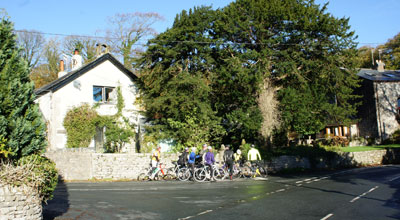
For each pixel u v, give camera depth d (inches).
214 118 984.3
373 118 1499.8
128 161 842.8
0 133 311.6
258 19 987.3
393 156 1352.1
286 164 1033.5
